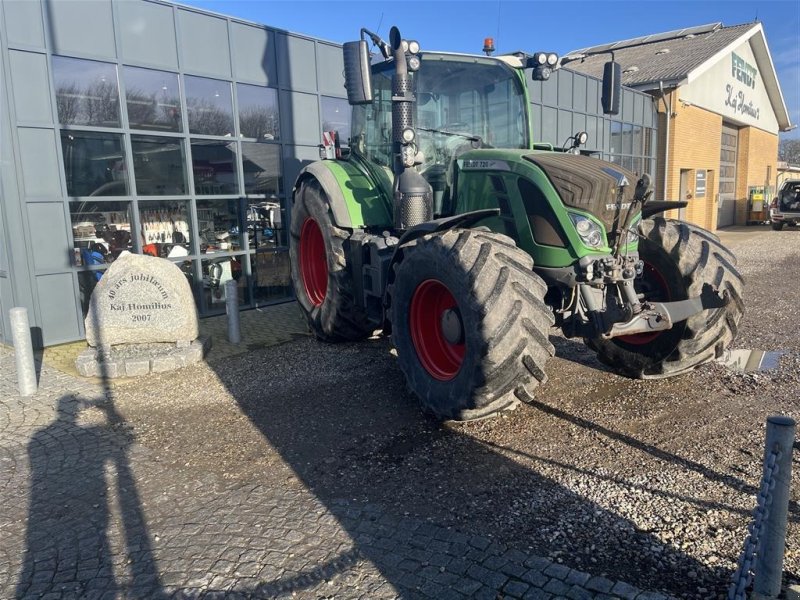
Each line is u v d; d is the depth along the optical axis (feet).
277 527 10.55
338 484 11.97
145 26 24.45
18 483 12.46
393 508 11.02
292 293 31.55
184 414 15.90
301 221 22.70
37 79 21.67
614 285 13.87
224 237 28.19
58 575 9.48
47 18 21.71
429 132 17.58
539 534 10.05
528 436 13.84
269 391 17.40
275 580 9.13
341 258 20.02
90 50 22.90
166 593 8.95
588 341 17.94
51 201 22.40
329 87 32.22
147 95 24.79
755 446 13.03
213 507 11.30
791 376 17.39
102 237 23.98
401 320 15.02
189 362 20.06
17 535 10.62
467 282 12.60
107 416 15.92
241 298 29.25
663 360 16.29
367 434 14.24
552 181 13.74
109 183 23.99
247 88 28.50
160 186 25.57
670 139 62.59
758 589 8.14
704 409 15.14
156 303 20.10
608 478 11.82
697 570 9.02
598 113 53.57
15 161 21.34
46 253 22.49
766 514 7.82
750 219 83.92
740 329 23.18
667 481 11.65
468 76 18.06
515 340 12.24
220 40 27.12
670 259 15.75
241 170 28.50
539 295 12.70
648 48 74.43
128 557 9.87
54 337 23.03
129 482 12.37
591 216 13.38
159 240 25.73
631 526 10.20
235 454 13.46
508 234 14.75
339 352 21.17
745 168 83.61
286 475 12.42
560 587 8.71
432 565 9.33
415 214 16.62
